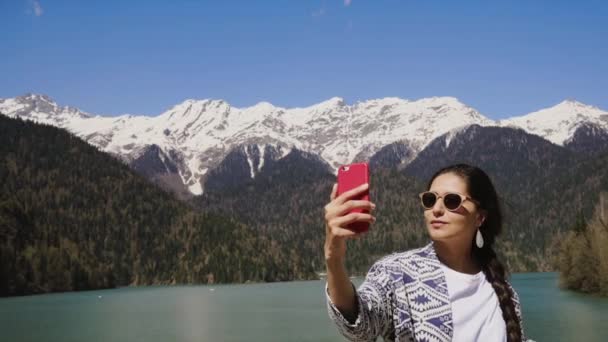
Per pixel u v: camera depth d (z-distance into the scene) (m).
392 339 4.06
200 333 62.34
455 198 4.26
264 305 99.00
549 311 65.81
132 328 69.06
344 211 3.39
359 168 3.48
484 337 4.07
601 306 69.56
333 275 3.58
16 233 170.50
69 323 76.69
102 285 190.50
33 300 132.25
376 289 3.97
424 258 4.26
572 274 95.75
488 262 4.45
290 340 53.91
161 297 134.25
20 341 58.78
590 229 92.25
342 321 3.68
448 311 4.04
